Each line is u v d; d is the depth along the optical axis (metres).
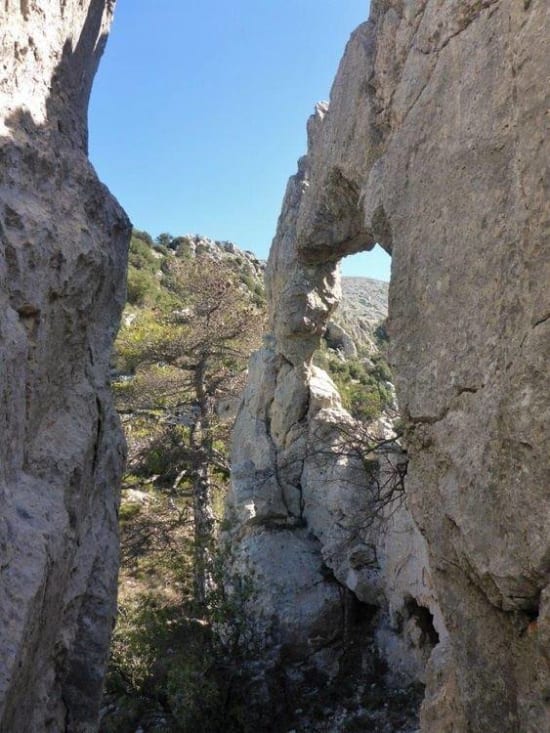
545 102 2.71
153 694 8.03
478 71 3.34
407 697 8.21
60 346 4.36
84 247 4.55
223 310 14.24
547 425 2.55
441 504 3.46
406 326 3.89
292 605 9.72
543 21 2.80
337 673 9.20
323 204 7.49
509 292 2.88
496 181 3.05
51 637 3.83
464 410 3.21
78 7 5.67
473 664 3.28
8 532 3.17
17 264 3.70
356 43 5.98
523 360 2.73
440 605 3.62
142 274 33.81
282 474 11.48
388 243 4.80
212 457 13.91
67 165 4.90
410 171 4.01
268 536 10.73
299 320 11.16
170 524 12.76
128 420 13.90
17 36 4.43
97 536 4.78
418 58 4.18
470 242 3.23
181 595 10.50
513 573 2.77
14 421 3.46
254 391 12.71
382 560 9.46
